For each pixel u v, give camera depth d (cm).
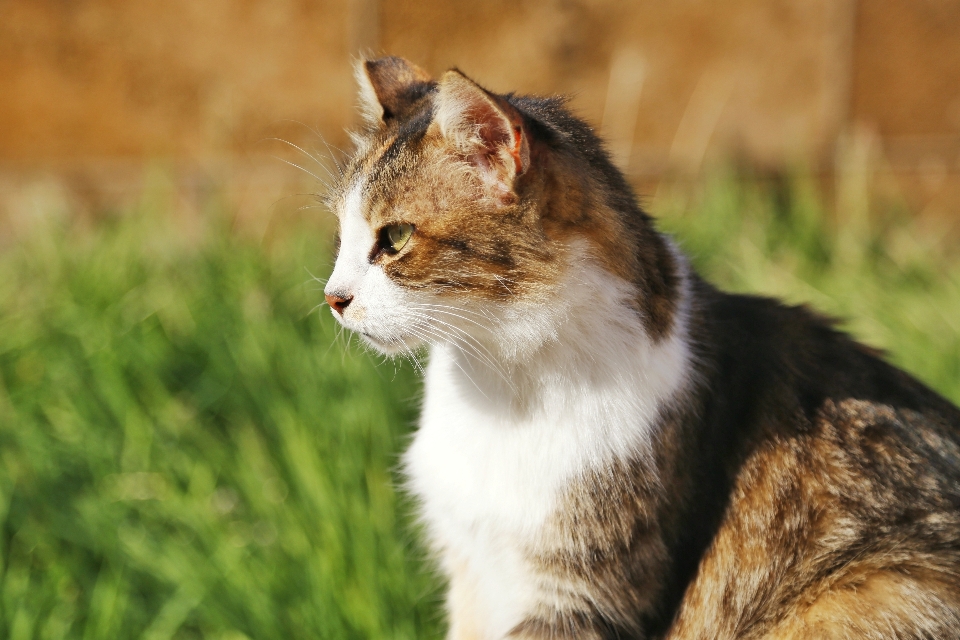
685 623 294
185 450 419
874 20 630
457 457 300
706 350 300
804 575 283
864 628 269
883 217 641
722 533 290
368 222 281
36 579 373
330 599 337
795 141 645
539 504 287
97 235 582
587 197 279
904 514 284
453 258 274
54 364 468
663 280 292
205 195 628
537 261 272
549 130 277
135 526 390
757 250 571
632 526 281
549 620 298
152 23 620
